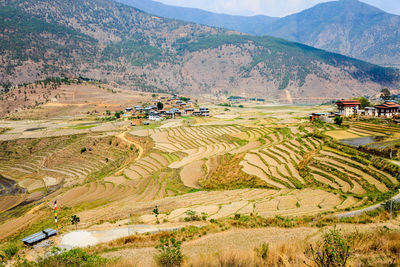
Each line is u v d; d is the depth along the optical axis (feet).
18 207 241.14
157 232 93.45
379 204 101.04
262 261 44.09
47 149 404.16
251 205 126.52
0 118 608.60
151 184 215.92
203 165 236.02
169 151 310.65
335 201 118.52
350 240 51.19
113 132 434.71
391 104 328.90
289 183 160.25
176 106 649.20
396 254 44.21
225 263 45.37
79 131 451.12
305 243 50.37
